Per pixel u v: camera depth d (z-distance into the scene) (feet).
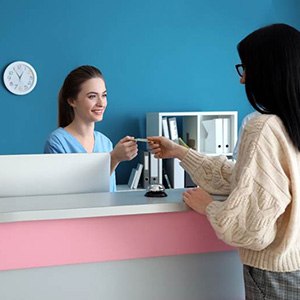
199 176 5.27
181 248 5.07
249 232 4.05
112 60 14.01
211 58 14.87
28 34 13.25
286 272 4.34
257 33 4.37
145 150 14.25
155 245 4.98
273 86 4.23
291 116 4.20
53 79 13.53
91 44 13.79
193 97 14.78
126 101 14.23
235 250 5.35
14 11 13.11
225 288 5.38
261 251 4.37
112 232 4.83
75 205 4.70
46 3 13.35
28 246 4.59
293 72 4.20
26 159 5.48
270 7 15.35
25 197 5.24
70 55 13.62
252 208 4.03
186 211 4.99
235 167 4.46
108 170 5.75
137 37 14.17
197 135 14.14
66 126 8.20
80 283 4.84
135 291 5.04
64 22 13.53
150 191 5.31
